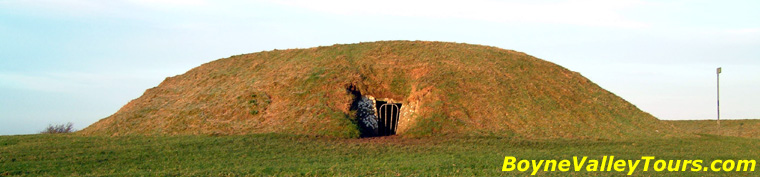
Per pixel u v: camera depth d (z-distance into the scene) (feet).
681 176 79.05
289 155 98.17
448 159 93.25
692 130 187.52
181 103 155.63
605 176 78.43
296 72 159.12
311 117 131.75
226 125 132.87
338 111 134.21
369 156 98.32
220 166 86.38
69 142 117.70
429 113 132.98
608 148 111.65
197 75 184.24
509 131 127.65
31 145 112.47
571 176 78.33
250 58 190.08
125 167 85.97
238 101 145.48
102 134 138.51
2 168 84.74
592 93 160.04
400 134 130.00
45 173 81.25
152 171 81.97
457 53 171.94
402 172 80.12
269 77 159.63
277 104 141.90
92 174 79.36
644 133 132.87
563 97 150.30
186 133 129.70
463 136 122.11
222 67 186.29
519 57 176.86
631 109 154.71
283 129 127.24
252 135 120.47
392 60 162.61
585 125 134.82
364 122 135.95
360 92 143.54
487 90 145.79
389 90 144.77
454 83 146.10
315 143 112.47
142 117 148.77
